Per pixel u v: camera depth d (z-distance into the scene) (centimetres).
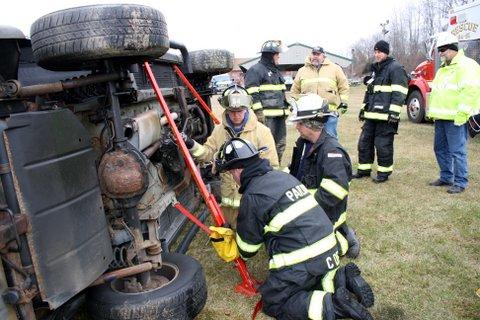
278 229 263
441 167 558
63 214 199
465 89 493
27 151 182
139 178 232
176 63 457
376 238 408
